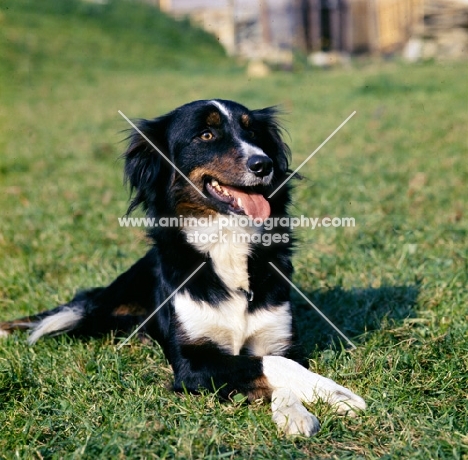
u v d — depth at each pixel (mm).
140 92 5727
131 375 1434
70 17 8562
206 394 1382
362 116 4102
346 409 1315
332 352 1474
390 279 1774
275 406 1315
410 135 3529
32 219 2338
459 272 1764
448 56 7207
